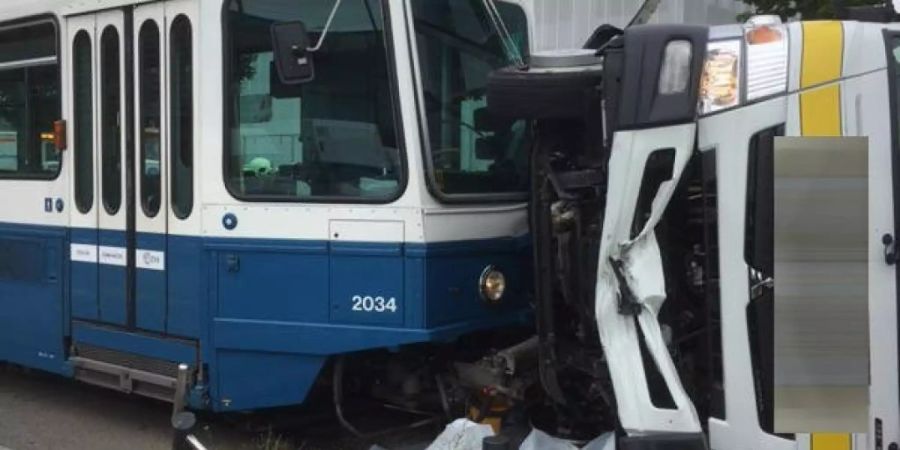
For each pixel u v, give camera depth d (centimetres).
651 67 373
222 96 543
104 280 616
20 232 682
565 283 452
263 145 536
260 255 533
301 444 603
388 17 500
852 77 366
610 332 388
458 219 509
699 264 398
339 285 512
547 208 458
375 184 505
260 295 535
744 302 371
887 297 364
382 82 504
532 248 520
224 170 543
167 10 568
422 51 511
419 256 491
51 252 657
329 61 518
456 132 527
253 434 621
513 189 557
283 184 530
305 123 524
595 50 464
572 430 487
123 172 600
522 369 517
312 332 520
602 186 427
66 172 643
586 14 891
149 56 583
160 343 580
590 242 435
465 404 533
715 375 384
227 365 549
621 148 379
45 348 666
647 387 383
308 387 528
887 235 363
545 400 516
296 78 496
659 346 382
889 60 368
